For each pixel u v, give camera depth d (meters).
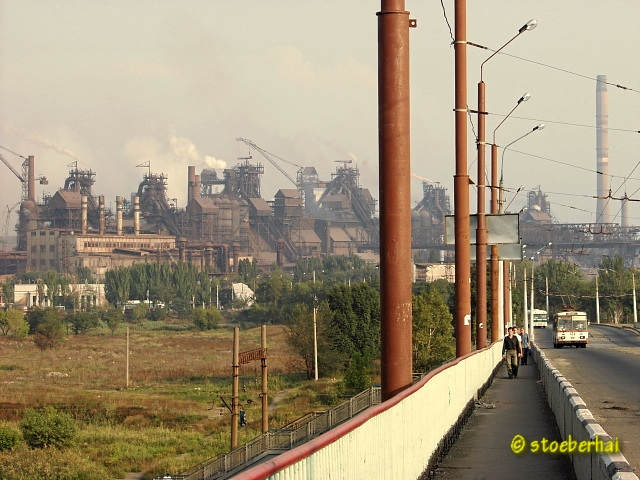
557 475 16.17
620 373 42.00
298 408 77.88
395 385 15.88
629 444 18.19
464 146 34.06
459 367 23.56
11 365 128.50
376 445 11.18
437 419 18.14
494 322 54.94
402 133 15.80
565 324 81.25
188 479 39.28
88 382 107.06
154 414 77.44
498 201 60.09
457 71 33.69
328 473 8.67
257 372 114.88
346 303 115.50
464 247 34.16
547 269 193.50
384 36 15.81
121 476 54.59
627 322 179.25
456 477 16.23
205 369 120.38
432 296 105.00
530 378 44.47
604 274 190.38
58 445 62.41
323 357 108.19
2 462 57.03
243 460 37.66
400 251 15.86
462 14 33.34
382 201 15.92
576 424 15.41
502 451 19.39
